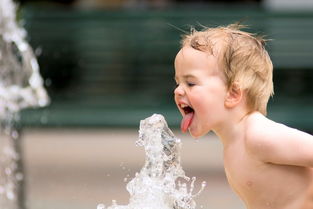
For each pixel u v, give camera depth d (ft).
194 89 23.50
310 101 69.26
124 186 47.93
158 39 72.64
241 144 23.89
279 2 79.41
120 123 71.15
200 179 51.80
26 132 69.82
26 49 35.73
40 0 83.97
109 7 85.30
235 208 42.86
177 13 71.92
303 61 69.31
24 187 40.45
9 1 35.83
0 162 40.04
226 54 23.59
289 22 69.41
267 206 23.91
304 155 22.75
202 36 24.16
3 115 39.04
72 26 73.36
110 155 60.95
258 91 24.04
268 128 23.34
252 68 23.86
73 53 73.51
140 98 72.54
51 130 71.26
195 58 23.61
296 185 23.54
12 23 35.81
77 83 73.51
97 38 73.41
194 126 23.79
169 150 23.21
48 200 42.65
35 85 35.78
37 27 73.10
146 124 23.13
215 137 72.74
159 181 22.99
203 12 71.15
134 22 73.10
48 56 73.20
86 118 71.56
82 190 46.11
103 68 73.36
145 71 73.10
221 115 23.71
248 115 24.00
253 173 23.76
